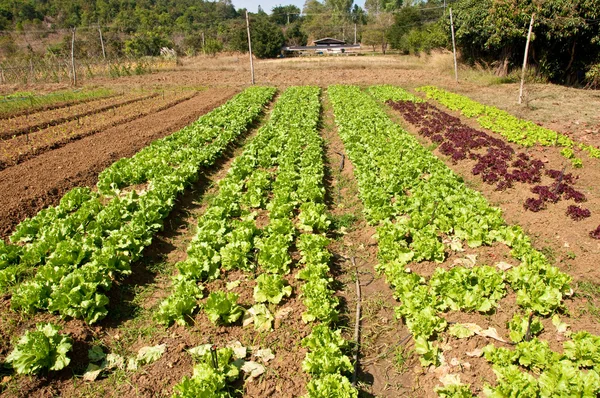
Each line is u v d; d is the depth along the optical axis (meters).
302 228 9.40
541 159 13.66
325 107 23.81
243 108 21.27
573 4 26.02
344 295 7.59
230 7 110.31
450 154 14.52
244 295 7.27
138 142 15.98
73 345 6.06
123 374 5.75
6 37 60.06
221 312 6.50
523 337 6.07
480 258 8.22
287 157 12.96
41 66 38.88
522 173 11.86
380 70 39.84
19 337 6.16
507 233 8.41
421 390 5.66
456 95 24.69
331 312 6.52
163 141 15.35
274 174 12.66
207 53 61.44
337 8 125.25
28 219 9.34
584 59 28.47
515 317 6.33
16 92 29.66
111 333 6.52
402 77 35.25
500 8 28.81
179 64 45.50
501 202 10.78
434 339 6.29
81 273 6.88
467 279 7.03
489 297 6.92
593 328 6.39
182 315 6.62
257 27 62.78
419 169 12.12
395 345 6.43
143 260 8.37
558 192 10.77
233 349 6.05
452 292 6.82
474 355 5.93
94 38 57.12
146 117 20.67
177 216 10.42
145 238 8.58
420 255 8.09
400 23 68.38
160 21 81.19
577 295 7.16
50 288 6.89
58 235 8.45
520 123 17.34
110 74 38.31
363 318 7.01
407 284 6.95
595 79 27.19
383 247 8.22
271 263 7.62
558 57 29.62
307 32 97.94
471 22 32.31
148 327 6.65
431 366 5.93
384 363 6.14
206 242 8.19
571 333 6.18
